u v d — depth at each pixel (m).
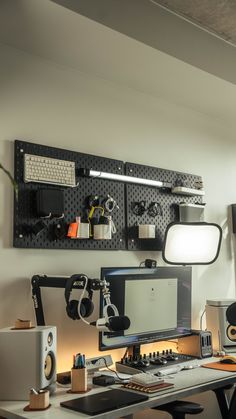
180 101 3.23
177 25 2.59
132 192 2.84
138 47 2.39
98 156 2.69
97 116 2.75
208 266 3.34
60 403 1.78
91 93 2.74
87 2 2.12
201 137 3.46
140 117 3.02
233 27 2.77
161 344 2.90
